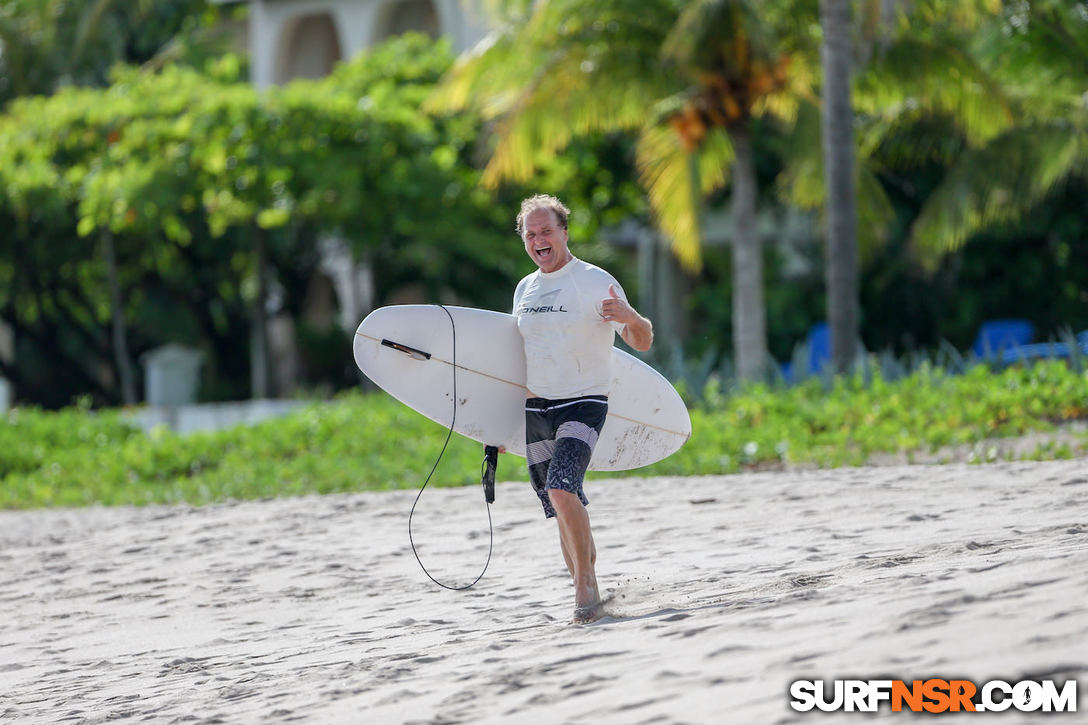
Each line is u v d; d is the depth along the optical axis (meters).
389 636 22.78
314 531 38.53
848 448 45.94
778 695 13.02
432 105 67.19
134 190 87.94
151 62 124.94
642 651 16.42
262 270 97.38
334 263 117.06
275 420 68.31
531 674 16.27
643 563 27.44
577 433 20.83
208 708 18.06
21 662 24.77
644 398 23.67
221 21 136.62
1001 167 66.12
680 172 68.62
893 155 77.50
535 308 21.27
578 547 20.55
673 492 38.81
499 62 65.25
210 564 34.62
